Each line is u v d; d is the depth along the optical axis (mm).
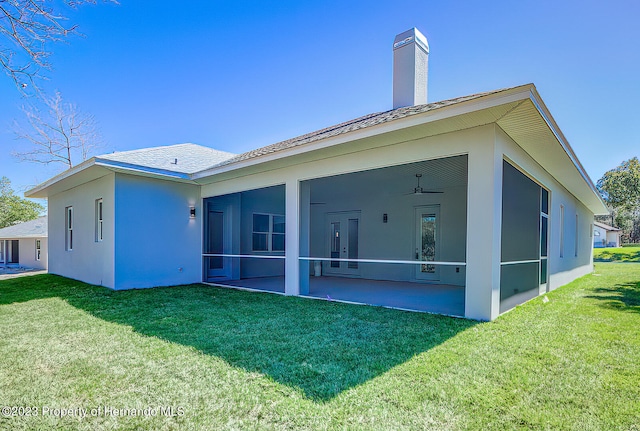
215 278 9633
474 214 4602
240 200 10250
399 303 6039
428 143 5023
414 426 2066
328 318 4766
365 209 10859
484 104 3926
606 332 3998
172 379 2768
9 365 3100
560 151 5699
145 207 8000
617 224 42500
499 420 2131
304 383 2656
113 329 4273
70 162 19531
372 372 2848
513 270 5645
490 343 3576
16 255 23500
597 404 2332
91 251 8594
